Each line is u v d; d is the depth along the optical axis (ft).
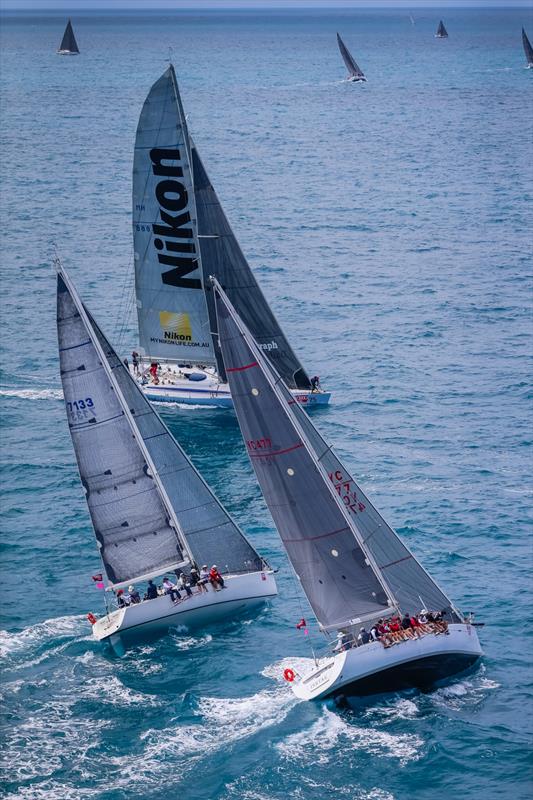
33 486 383.45
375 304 614.34
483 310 601.21
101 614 296.92
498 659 270.67
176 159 442.09
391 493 372.79
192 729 246.88
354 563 264.93
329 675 251.19
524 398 465.47
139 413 300.20
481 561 323.57
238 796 226.17
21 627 290.97
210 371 478.18
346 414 449.06
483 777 229.45
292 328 570.05
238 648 279.49
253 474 389.39
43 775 232.53
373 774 231.30
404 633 256.11
